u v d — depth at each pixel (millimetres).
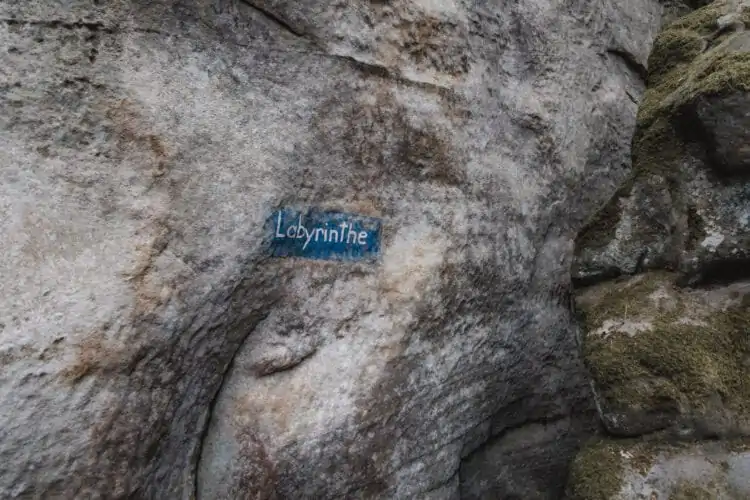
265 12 1191
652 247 1458
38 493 976
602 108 1929
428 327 1479
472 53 1546
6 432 938
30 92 976
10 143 963
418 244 1451
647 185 1474
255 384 1271
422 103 1438
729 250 1321
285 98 1221
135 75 1057
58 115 998
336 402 1341
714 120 1299
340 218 1328
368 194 1366
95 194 1026
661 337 1299
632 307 1384
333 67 1283
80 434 1008
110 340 1028
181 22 1097
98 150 1030
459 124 1516
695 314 1327
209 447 1240
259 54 1187
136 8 1052
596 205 1917
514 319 1714
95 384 1018
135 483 1092
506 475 1821
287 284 1268
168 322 1099
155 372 1103
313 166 1269
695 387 1220
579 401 1904
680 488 1163
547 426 1894
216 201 1142
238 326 1225
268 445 1264
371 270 1384
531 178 1717
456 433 1636
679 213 1407
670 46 1747
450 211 1504
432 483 1582
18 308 950
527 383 1812
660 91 1610
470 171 1544
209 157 1132
